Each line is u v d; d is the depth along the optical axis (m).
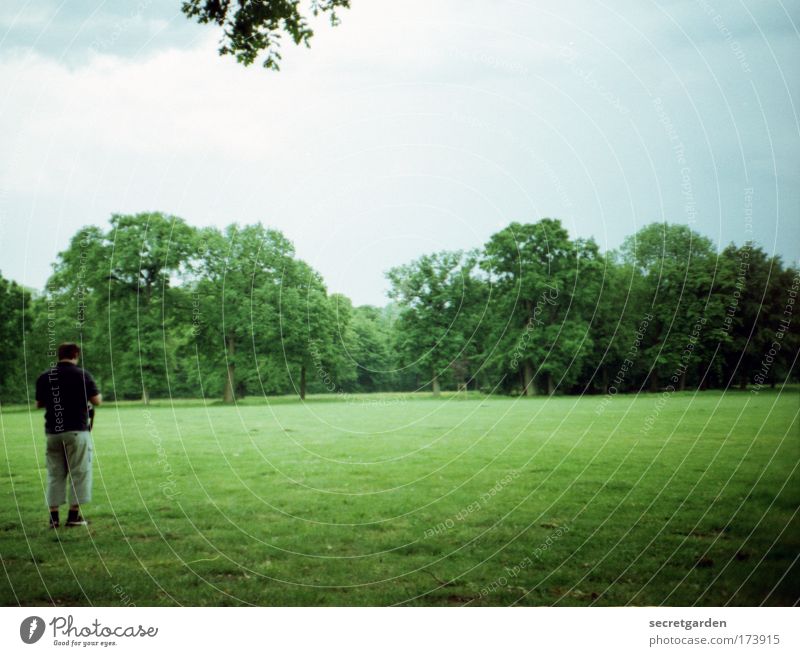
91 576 7.73
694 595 7.05
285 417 35.12
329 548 8.79
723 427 22.70
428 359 70.31
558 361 59.09
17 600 7.12
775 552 8.20
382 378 73.19
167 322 53.59
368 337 73.75
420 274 70.56
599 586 7.34
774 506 10.44
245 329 57.97
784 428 21.69
